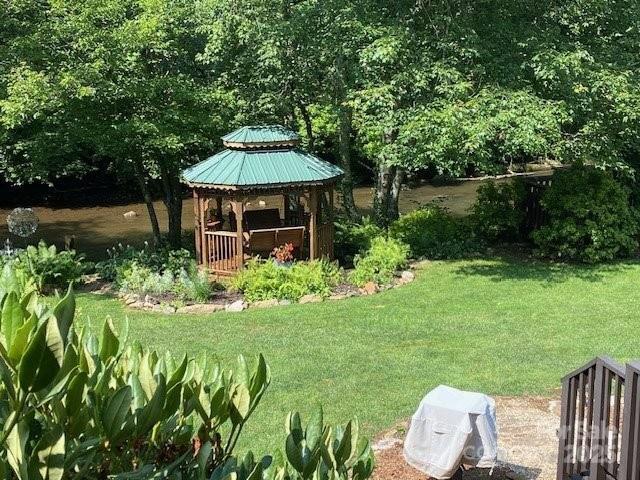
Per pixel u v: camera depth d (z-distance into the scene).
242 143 14.98
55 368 2.53
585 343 10.92
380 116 14.60
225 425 8.23
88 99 15.07
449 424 6.45
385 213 18.95
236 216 14.66
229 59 16.69
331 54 14.99
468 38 14.02
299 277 14.05
